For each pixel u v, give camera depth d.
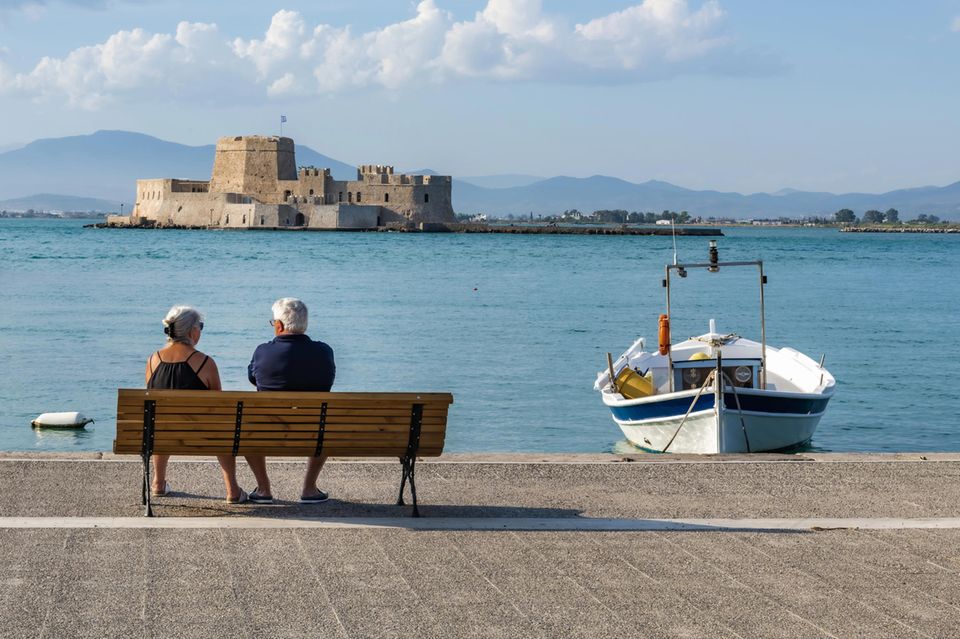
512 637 7.43
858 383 32.03
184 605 7.88
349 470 12.25
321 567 8.84
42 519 9.95
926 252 158.50
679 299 64.62
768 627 7.69
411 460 10.52
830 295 69.75
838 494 11.57
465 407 27.48
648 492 11.58
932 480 12.21
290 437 10.15
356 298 62.25
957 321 51.88
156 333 40.72
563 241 187.12
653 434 21.53
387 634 7.44
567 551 9.45
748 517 10.66
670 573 8.88
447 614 7.84
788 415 20.92
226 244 143.62
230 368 32.06
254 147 198.38
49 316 47.12
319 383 10.76
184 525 9.90
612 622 7.75
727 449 20.41
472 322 48.81
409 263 104.69
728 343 27.03
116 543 9.30
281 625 7.55
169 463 12.30
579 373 33.19
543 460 12.90
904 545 9.73
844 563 9.19
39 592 8.06
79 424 23.77
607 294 68.06
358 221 194.38
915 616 7.93
